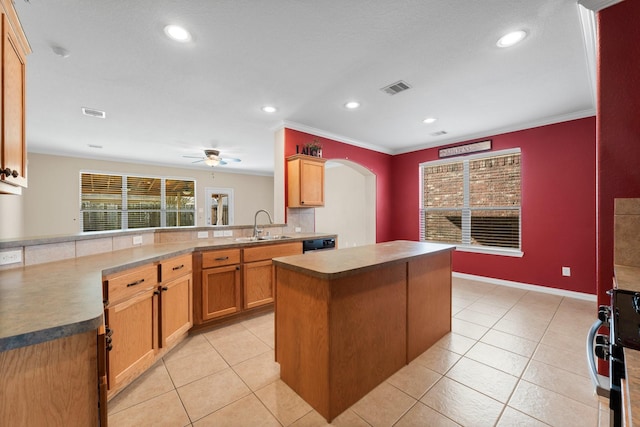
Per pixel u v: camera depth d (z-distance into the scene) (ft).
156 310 6.84
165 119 12.42
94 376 2.92
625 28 5.37
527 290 13.00
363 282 5.78
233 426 5.00
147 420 5.13
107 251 7.48
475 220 15.15
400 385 6.14
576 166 11.73
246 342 8.18
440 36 6.64
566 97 10.07
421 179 17.22
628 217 5.40
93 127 13.50
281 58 7.57
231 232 11.71
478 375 6.48
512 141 13.43
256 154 20.45
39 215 18.12
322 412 5.25
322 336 5.21
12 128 4.41
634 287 4.08
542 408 5.39
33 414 2.57
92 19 5.95
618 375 2.71
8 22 4.20
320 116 12.04
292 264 5.71
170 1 5.47
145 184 22.82
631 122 5.35
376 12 5.83
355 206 22.15
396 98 10.16
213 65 7.90
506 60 7.66
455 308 10.78
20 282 4.24
